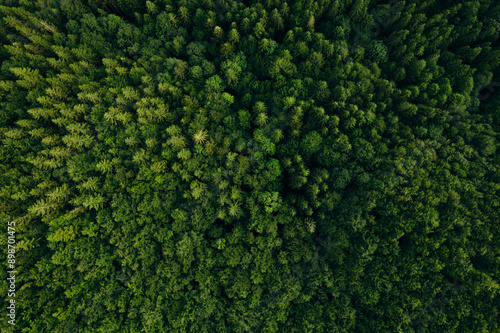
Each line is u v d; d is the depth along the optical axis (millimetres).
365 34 46188
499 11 42281
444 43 43500
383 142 39750
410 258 34938
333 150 38938
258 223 38344
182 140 40156
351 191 39031
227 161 40500
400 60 43969
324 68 43406
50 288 35281
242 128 42844
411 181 36719
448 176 36812
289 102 40031
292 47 43875
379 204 36875
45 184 38438
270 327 35312
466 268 33281
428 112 40094
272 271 37594
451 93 41125
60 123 40906
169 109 43312
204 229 39844
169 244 38219
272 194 39281
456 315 32750
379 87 41719
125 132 41000
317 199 38188
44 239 37781
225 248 38531
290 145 40719
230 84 44188
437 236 34969
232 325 36500
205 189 39812
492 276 33656
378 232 36844
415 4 44156
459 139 39344
